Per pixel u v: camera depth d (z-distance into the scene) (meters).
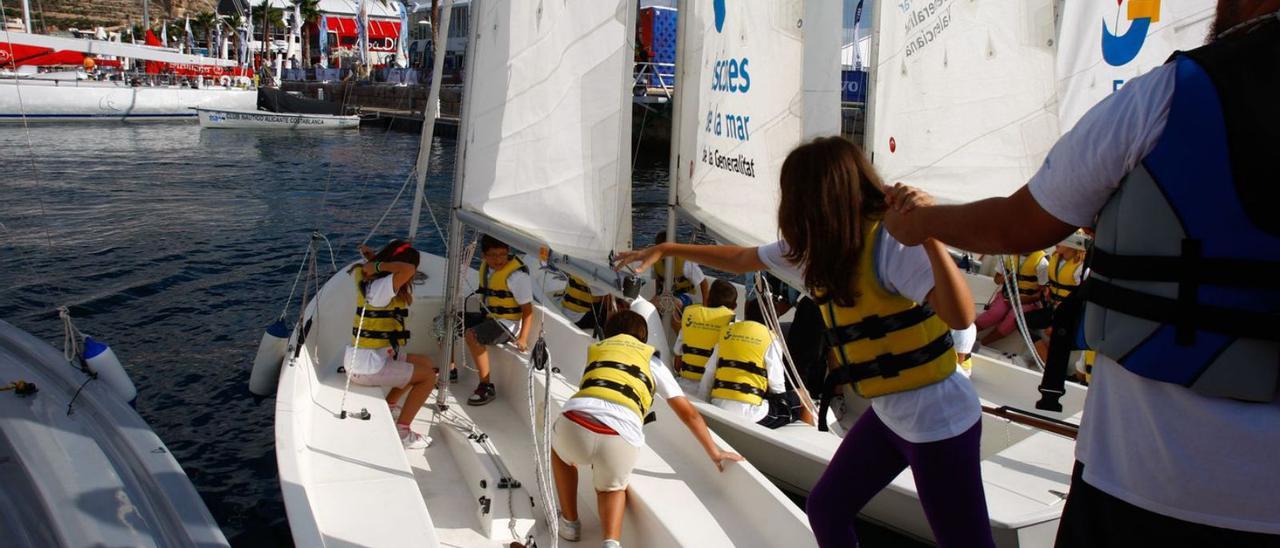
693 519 3.21
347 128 33.34
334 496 3.20
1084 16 5.51
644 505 3.32
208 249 11.10
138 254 10.59
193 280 9.55
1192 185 0.93
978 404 2.05
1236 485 0.95
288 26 52.91
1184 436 0.97
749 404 4.26
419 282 5.86
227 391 6.26
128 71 34.19
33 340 4.17
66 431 3.33
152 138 26.27
